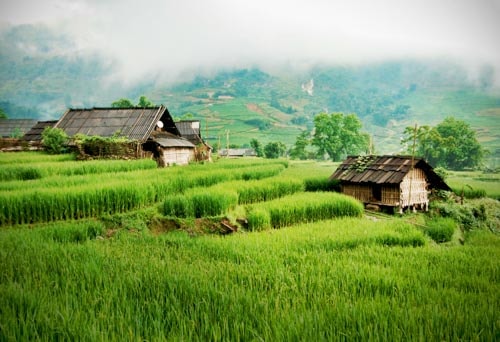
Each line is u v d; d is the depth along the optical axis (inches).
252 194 753.6
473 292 310.2
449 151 2918.3
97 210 546.0
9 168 714.8
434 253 447.8
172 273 280.1
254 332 183.5
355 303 232.2
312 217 679.7
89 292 234.8
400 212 863.7
